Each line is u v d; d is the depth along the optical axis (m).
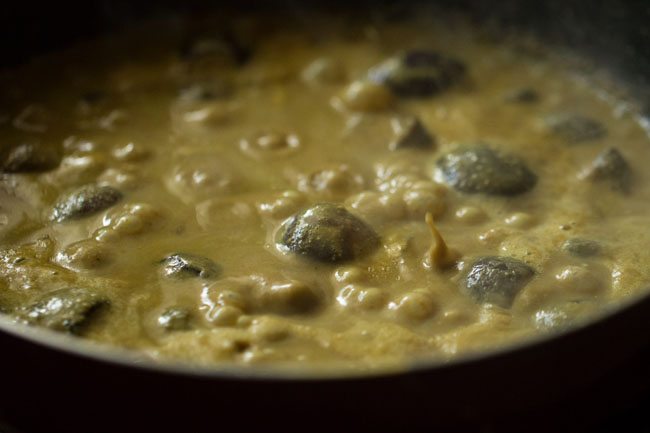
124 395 0.36
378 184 0.47
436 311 0.41
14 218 0.45
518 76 0.55
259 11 0.59
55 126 0.51
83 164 0.47
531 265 0.43
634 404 0.40
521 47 0.57
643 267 0.43
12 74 0.54
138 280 0.42
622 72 0.54
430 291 0.42
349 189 0.47
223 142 0.49
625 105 0.53
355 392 0.35
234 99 0.53
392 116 0.52
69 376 0.36
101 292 0.41
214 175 0.47
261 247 0.43
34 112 0.52
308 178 0.47
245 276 0.42
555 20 0.56
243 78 0.54
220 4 0.59
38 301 0.40
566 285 0.42
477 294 0.41
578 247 0.43
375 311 0.41
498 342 0.39
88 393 0.36
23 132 0.50
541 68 0.56
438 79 0.53
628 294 0.41
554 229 0.45
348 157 0.49
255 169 0.48
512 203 0.46
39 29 0.55
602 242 0.44
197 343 0.39
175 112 0.52
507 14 0.58
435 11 0.59
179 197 0.46
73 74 0.55
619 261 0.43
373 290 0.41
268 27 0.59
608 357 0.38
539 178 0.48
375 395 0.35
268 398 0.35
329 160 0.48
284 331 0.39
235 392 0.35
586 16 0.55
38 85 0.54
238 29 0.58
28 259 0.43
